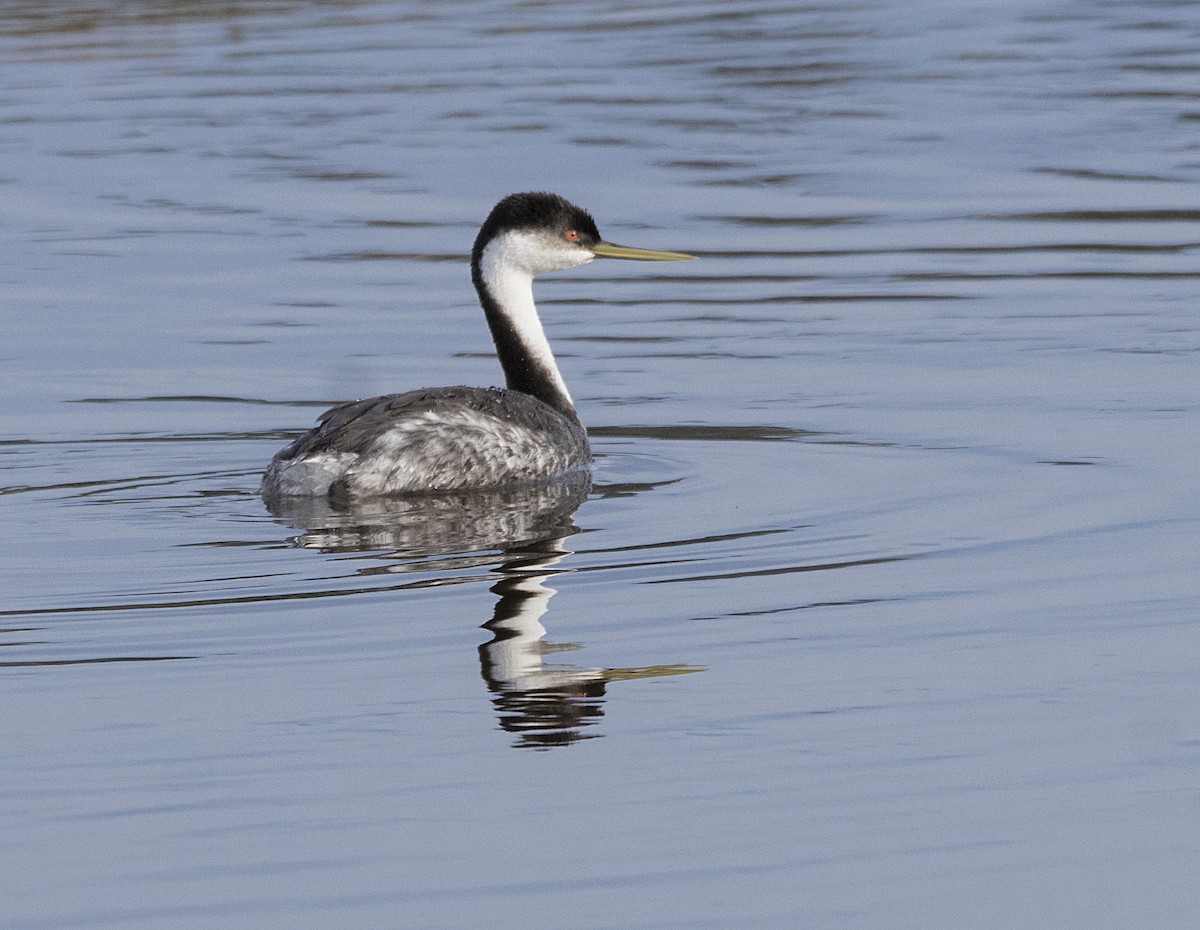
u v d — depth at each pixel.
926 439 16.12
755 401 17.61
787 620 11.61
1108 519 13.63
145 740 9.86
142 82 33.38
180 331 20.12
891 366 18.59
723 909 8.15
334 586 12.23
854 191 25.69
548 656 11.03
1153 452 15.44
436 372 18.75
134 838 8.80
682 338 20.03
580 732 9.95
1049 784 9.31
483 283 17.09
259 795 9.23
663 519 13.85
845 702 10.34
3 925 8.05
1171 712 10.12
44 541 13.27
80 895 8.29
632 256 17.08
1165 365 18.23
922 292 21.41
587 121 29.72
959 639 11.27
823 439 16.25
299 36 37.66
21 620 11.61
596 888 8.32
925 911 8.15
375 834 8.84
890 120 29.59
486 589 12.19
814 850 8.67
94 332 20.06
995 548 13.01
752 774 9.45
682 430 16.75
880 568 12.61
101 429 16.75
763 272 22.45
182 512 14.09
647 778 9.41
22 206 25.62
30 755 9.69
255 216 24.94
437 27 38.56
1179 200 24.77
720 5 40.81
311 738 9.88
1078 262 22.39
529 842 8.74
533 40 36.88
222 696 10.45
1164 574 12.38
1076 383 17.73
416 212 24.95
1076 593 12.04
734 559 12.82
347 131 29.44
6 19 39.84
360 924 8.03
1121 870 8.47
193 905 8.20
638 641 11.27
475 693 10.46
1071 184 25.77
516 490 14.76
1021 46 35.31
